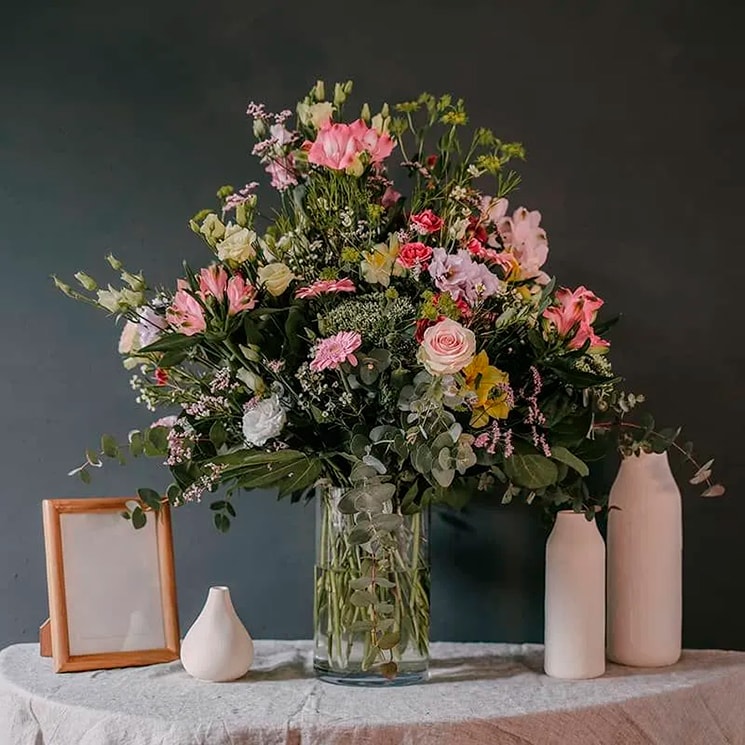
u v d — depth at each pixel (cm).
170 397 167
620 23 198
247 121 199
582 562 165
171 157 199
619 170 197
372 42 199
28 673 166
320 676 165
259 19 199
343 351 147
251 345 155
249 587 198
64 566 171
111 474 198
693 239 196
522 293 166
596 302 159
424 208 173
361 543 154
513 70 198
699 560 195
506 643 195
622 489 174
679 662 175
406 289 160
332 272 157
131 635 173
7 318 199
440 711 146
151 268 199
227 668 162
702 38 197
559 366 157
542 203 198
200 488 162
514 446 158
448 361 144
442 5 199
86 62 200
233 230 158
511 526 196
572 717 147
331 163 158
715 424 195
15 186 199
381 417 158
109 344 198
